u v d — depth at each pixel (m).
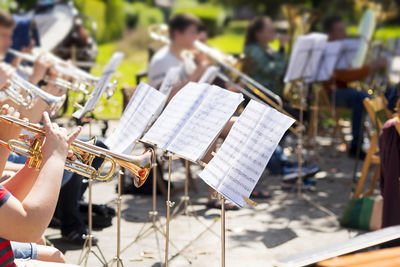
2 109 3.26
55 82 5.14
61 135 2.94
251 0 30.12
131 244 5.06
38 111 4.46
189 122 3.60
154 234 5.60
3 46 6.36
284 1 28.11
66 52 9.91
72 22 9.85
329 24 9.98
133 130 3.93
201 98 3.68
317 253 2.47
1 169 3.24
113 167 3.33
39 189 2.78
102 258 4.93
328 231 5.82
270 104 6.98
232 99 3.49
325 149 9.88
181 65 7.07
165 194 6.88
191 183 7.20
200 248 5.27
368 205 5.83
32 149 3.06
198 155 3.36
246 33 8.61
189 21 7.23
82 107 4.70
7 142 3.21
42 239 3.84
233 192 3.18
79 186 5.16
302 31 8.87
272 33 8.62
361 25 10.02
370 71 9.77
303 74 7.11
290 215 6.35
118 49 25.86
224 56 6.94
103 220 5.73
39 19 9.80
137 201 6.77
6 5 14.70
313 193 7.29
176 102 3.82
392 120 5.29
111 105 11.16
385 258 2.40
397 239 2.73
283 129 3.24
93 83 5.59
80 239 5.20
